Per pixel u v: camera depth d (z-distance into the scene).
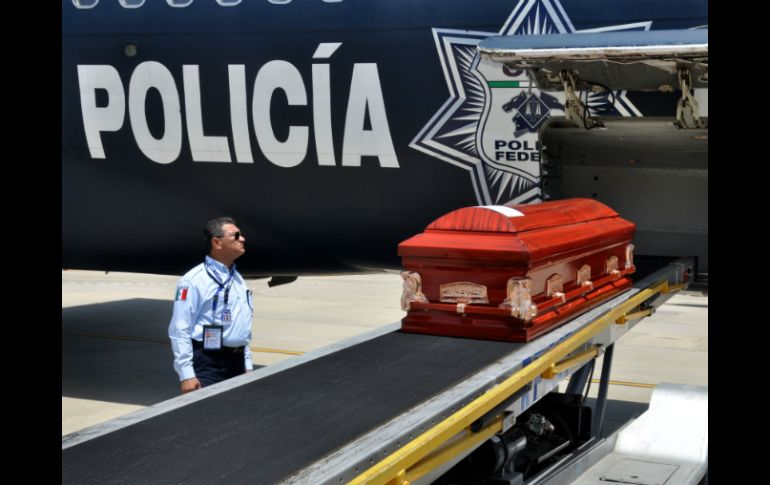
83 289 17.73
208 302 5.41
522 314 4.38
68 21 8.56
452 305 4.63
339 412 3.40
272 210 8.34
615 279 5.85
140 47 8.41
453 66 7.49
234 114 8.16
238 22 8.09
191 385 5.31
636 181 8.00
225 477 2.77
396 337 4.67
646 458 5.71
